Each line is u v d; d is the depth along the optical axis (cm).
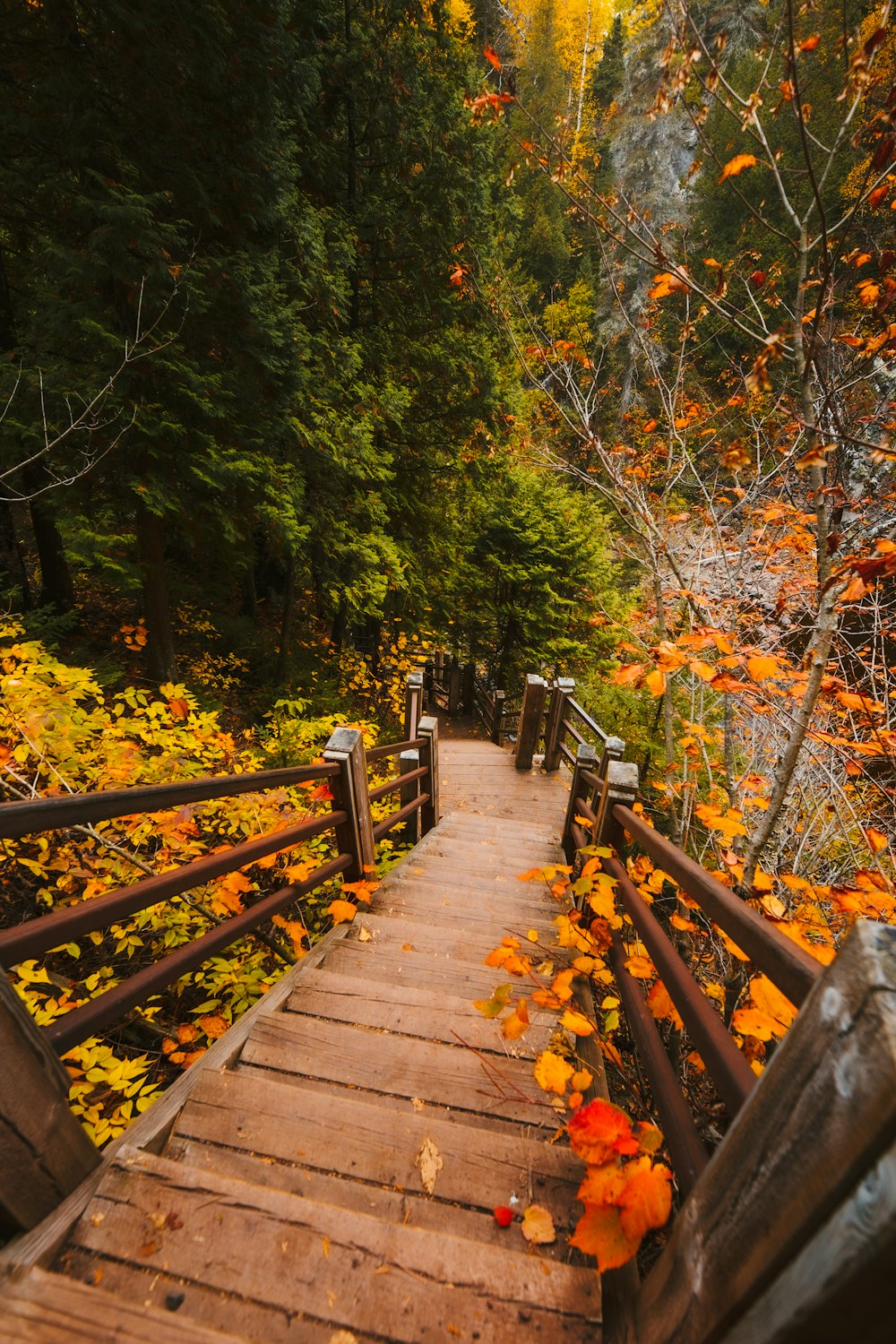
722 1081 92
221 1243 110
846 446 261
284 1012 189
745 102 189
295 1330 100
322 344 623
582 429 386
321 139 757
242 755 384
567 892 305
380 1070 171
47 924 106
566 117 239
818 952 173
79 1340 88
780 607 311
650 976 163
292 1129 143
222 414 492
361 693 899
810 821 343
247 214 522
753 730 381
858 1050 54
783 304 264
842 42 173
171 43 432
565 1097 163
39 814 99
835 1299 50
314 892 337
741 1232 68
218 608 974
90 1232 109
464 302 815
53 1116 108
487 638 1202
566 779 670
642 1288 97
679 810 422
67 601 761
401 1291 106
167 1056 253
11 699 264
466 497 1069
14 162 427
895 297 212
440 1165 137
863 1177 49
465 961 238
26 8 422
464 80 823
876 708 222
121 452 493
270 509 549
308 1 637
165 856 267
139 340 427
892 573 169
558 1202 130
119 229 417
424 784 464
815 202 194
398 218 802
